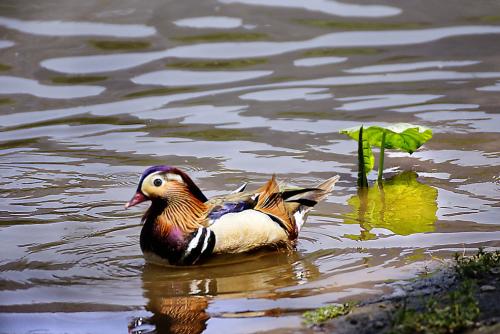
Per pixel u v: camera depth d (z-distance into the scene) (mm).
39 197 13219
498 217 11961
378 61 18969
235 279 10391
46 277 10461
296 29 20797
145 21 21109
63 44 19891
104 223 12273
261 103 16891
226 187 13289
